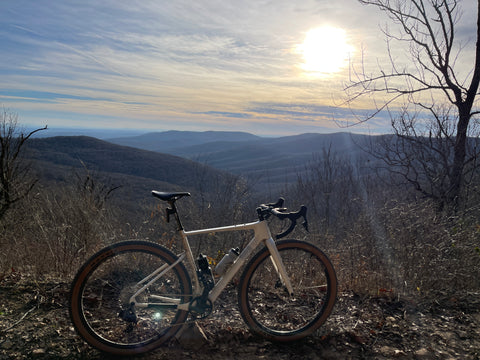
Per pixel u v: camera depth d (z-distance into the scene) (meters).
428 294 3.26
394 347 2.49
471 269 3.48
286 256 3.34
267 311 2.87
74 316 2.20
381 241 3.82
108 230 4.04
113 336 2.38
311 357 2.37
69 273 3.33
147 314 2.63
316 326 2.57
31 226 4.38
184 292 2.38
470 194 5.31
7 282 2.97
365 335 2.61
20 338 2.28
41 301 2.70
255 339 2.52
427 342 2.54
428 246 3.59
